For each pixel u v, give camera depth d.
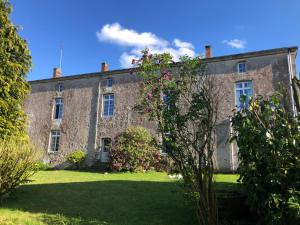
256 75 17.45
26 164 8.30
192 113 5.49
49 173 15.80
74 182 11.69
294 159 4.88
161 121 5.64
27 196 8.87
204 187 5.32
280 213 4.79
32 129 23.69
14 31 13.91
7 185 7.97
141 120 20.11
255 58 17.72
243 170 5.49
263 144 5.03
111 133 20.92
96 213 7.32
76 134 22.14
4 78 13.08
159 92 5.85
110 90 21.75
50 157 22.52
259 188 5.12
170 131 5.52
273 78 17.03
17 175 8.12
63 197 8.90
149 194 9.33
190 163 5.39
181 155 5.44
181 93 5.78
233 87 17.78
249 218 6.36
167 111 5.60
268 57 17.44
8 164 7.92
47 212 7.31
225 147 16.84
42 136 23.28
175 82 5.82
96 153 21.06
